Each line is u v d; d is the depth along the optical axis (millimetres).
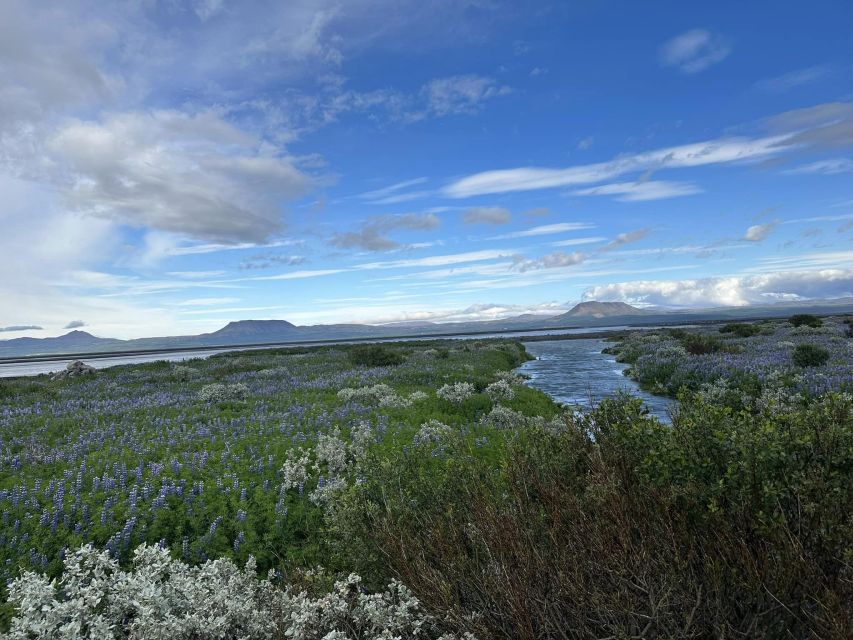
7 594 6133
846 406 4438
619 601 3732
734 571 3689
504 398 19734
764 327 69062
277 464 10477
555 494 5094
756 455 4176
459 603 4457
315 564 6598
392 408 17578
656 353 40125
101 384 30031
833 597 3229
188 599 4434
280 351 69375
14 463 10898
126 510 8117
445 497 6406
